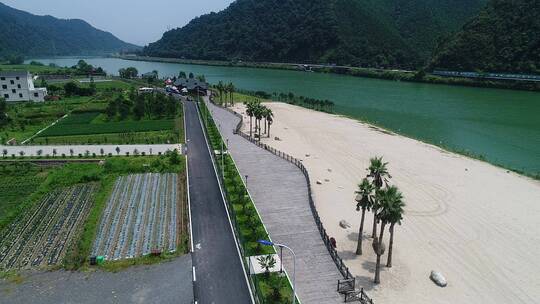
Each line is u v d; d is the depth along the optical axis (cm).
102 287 5031
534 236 6694
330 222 7019
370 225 6975
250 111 12588
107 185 8125
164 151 10450
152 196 7712
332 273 5444
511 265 5866
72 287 5031
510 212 7581
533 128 15100
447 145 12731
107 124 13225
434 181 9131
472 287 5353
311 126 14488
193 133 12444
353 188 8644
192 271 5378
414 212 7512
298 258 5772
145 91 19412
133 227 6512
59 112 14512
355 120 15812
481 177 9475
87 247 5866
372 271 5628
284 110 17600
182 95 19988
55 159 9644
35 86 19438
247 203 7362
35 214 6931
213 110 16350
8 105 15688
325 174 9406
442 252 6172
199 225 6625
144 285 5084
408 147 11931
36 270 5362
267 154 10519
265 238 6134
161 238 6194
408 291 5222
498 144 12975
